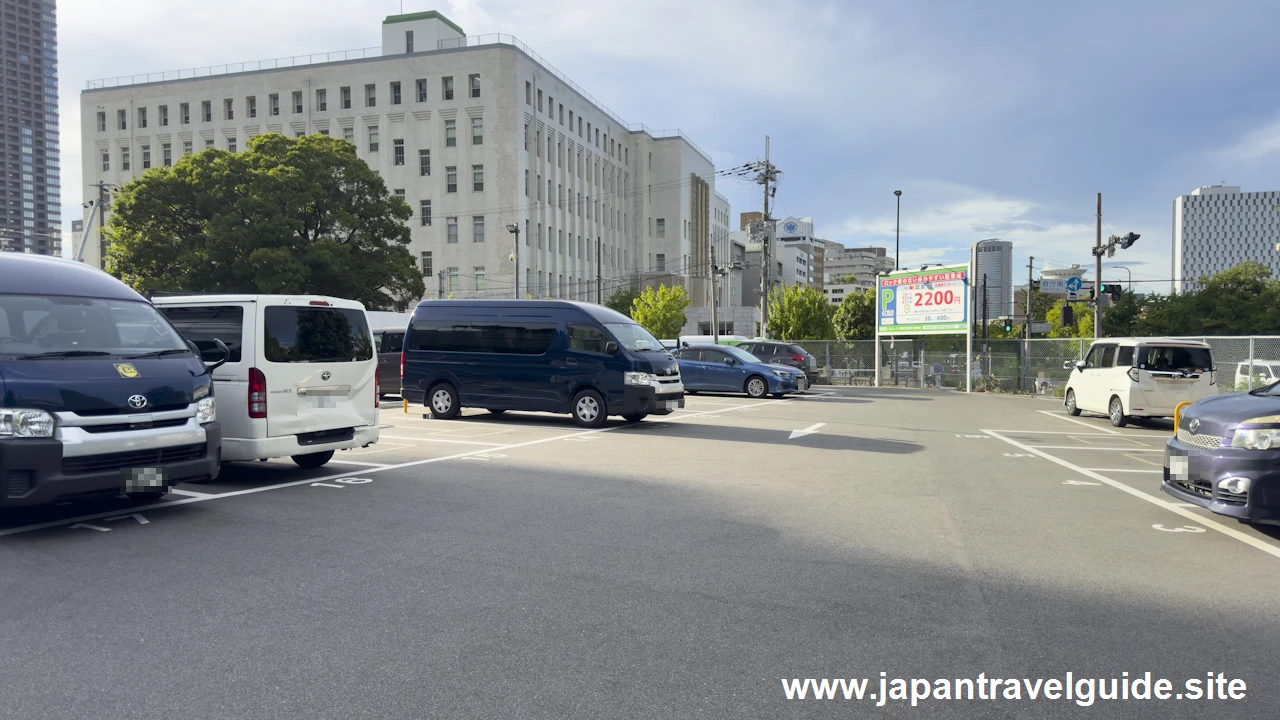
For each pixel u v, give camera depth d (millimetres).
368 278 42031
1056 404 23562
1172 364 16203
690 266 94062
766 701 3451
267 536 6285
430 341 16141
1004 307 131375
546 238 68875
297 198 39375
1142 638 4250
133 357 6805
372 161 65938
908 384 33219
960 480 9320
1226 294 48656
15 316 6430
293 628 4270
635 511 7301
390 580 5145
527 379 15211
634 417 16266
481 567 5449
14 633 4176
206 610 4547
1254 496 6047
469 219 64125
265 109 67312
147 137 69812
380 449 11547
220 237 37281
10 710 3299
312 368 8953
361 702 3396
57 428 6012
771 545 6105
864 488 8664
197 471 6840
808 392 27766
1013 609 4688
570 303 15164
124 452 6363
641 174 89562
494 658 3881
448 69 64312
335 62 66375
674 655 3941
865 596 4891
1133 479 9539
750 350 30859
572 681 3625
